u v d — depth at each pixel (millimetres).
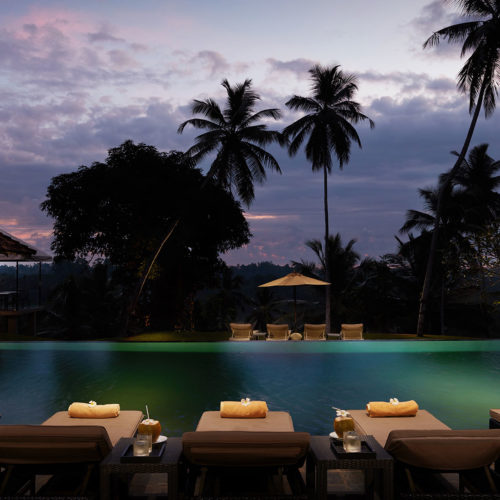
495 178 32438
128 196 25312
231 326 15820
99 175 25781
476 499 3891
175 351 14367
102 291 39844
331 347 14430
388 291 36875
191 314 30359
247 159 30641
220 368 11742
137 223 26156
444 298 35812
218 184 29188
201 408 8188
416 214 34062
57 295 39906
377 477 4211
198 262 29672
